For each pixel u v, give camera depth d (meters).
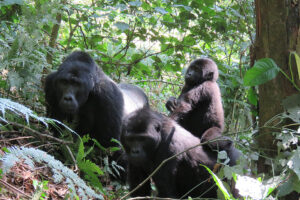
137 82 11.45
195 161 6.34
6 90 7.41
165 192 6.06
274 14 5.27
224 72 10.06
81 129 7.76
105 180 7.08
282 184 4.99
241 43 9.77
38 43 7.91
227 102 9.52
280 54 5.28
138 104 8.71
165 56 12.53
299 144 5.26
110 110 7.54
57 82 7.09
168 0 9.45
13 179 5.17
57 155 6.85
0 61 6.80
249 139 5.81
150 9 9.53
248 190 4.51
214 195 6.25
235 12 9.31
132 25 10.73
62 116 7.59
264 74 4.96
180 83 11.65
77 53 7.45
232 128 9.17
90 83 7.26
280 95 5.32
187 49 10.45
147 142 6.04
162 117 6.59
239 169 5.33
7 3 7.13
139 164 6.07
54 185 5.59
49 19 7.12
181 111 8.20
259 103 5.65
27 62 7.04
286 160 5.08
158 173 6.11
